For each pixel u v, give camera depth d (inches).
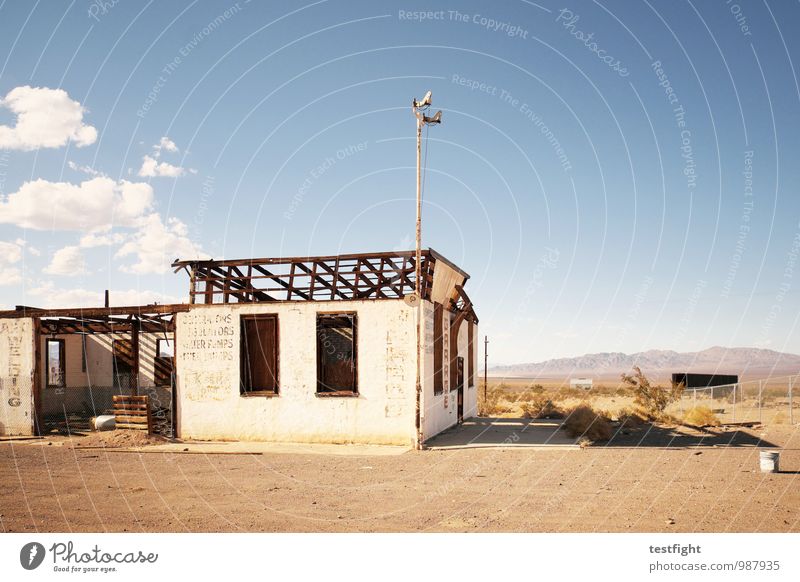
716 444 685.3
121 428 757.9
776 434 783.7
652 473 495.5
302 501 399.9
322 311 718.5
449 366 878.4
